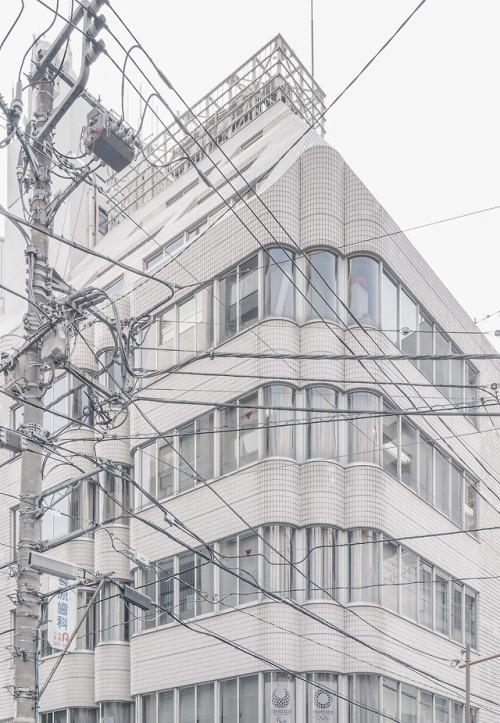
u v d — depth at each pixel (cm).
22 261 5125
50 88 1733
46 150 1705
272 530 2778
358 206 3102
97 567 3225
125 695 3100
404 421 3142
